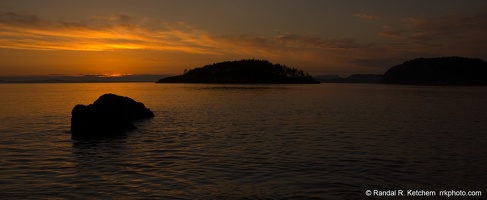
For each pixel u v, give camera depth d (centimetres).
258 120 3534
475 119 3716
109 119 2644
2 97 8125
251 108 5062
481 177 1479
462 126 3109
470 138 2441
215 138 2423
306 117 3844
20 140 2345
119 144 2200
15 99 7300
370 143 2230
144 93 10606
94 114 2586
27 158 1809
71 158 1809
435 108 5256
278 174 1506
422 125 3167
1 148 2069
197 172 1538
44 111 4519
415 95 10125
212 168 1603
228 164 1677
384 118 3766
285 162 1716
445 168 1612
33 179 1434
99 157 1831
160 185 1357
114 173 1523
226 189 1311
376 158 1802
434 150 2009
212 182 1396
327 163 1695
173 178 1448
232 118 3719
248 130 2812
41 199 1206
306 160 1758
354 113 4350
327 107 5319
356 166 1639
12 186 1342
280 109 4909
